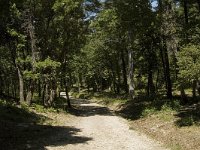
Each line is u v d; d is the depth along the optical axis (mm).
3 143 17281
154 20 29109
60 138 19984
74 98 72000
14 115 25031
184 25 24812
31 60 32938
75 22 35844
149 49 37875
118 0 30516
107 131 23094
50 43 35375
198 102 28172
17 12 24875
